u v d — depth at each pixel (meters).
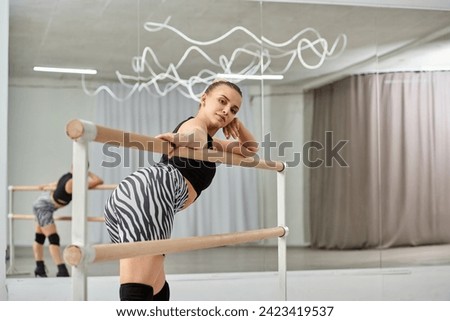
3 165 4.08
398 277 4.66
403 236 4.84
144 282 1.66
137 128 4.43
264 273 4.54
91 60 4.36
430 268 4.85
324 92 4.75
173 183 1.82
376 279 4.59
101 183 4.32
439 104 4.91
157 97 4.47
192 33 4.55
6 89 4.12
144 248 1.39
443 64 4.91
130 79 4.43
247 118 4.64
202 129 2.00
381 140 4.84
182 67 4.52
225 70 4.59
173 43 4.51
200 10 4.57
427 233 4.88
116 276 4.32
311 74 4.73
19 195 4.20
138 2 4.46
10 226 4.17
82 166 1.21
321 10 4.76
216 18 4.59
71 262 1.18
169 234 1.81
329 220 4.76
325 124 4.75
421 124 4.89
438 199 4.90
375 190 4.82
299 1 4.71
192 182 1.92
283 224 2.41
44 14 4.30
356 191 4.80
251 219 4.61
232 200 4.59
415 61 4.88
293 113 4.70
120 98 4.41
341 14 4.79
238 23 4.62
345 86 4.79
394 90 4.86
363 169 4.82
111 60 4.40
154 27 4.48
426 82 4.89
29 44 4.26
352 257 4.77
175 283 4.34
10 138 4.20
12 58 4.22
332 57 4.77
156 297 1.85
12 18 4.23
